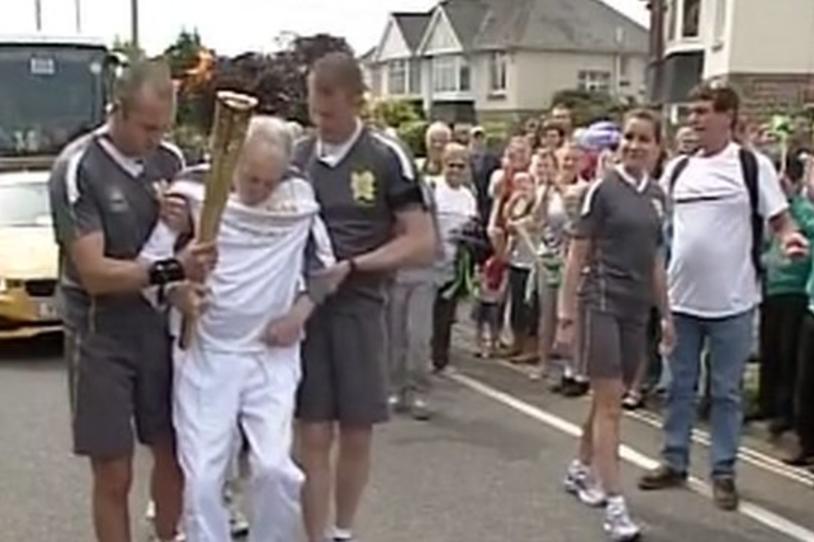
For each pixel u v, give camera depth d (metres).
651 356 8.58
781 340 7.70
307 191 4.63
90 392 4.45
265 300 4.49
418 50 69.94
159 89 4.35
